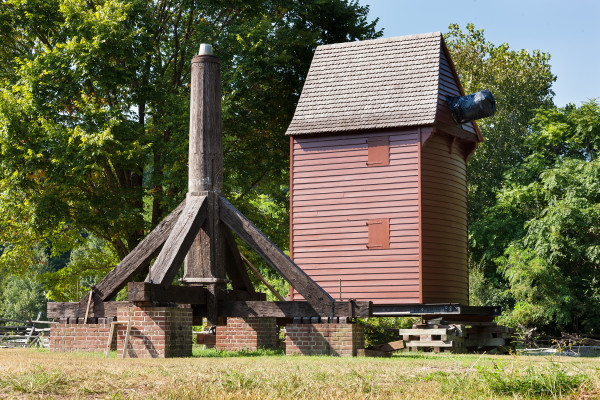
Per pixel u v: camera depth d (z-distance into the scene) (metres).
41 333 31.70
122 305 17.16
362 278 23.14
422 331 20.27
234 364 11.98
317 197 24.08
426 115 23.09
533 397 8.07
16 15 28.75
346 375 9.78
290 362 12.55
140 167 29.08
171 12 31.33
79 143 25.94
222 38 29.27
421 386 8.82
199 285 17.30
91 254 33.22
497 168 45.09
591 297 35.19
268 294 42.78
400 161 23.28
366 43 25.73
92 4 30.23
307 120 24.55
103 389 8.56
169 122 27.30
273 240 32.06
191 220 16.78
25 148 26.09
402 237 22.91
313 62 26.00
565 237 35.66
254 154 31.84
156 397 7.82
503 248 40.16
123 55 26.97
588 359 16.06
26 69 26.88
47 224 27.33
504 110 46.19
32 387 8.40
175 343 15.24
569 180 37.16
